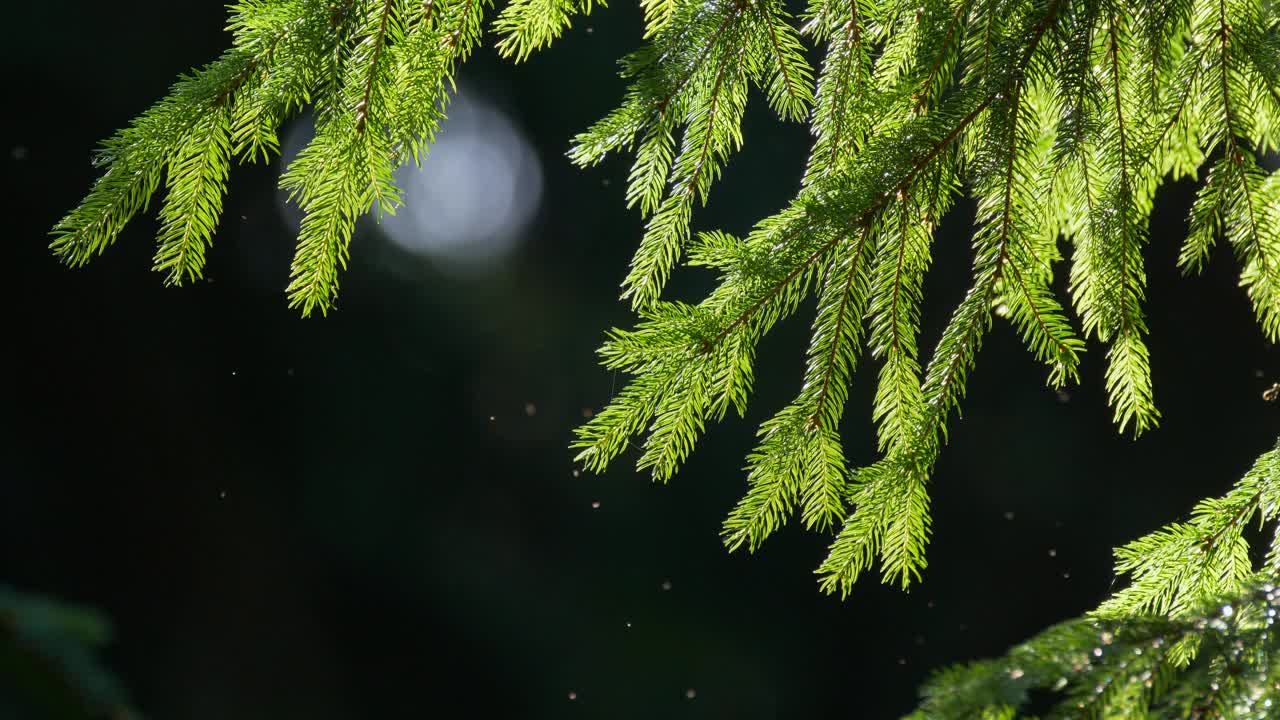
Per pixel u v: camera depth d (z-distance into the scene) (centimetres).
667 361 239
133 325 1156
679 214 244
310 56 228
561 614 1268
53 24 984
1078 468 1254
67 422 1138
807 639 1302
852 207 233
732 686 1268
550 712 1251
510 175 1315
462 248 1336
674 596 1280
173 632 1190
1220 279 1203
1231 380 1221
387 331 1280
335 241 241
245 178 1164
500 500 1298
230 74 228
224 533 1221
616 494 1272
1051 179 243
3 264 1062
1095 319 245
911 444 244
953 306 1162
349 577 1268
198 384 1204
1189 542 244
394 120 237
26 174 1028
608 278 1302
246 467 1241
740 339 240
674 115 240
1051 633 168
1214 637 163
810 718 1291
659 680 1259
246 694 1215
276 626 1240
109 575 1163
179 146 230
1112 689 157
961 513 1280
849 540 248
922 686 156
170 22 1043
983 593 1278
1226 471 1223
